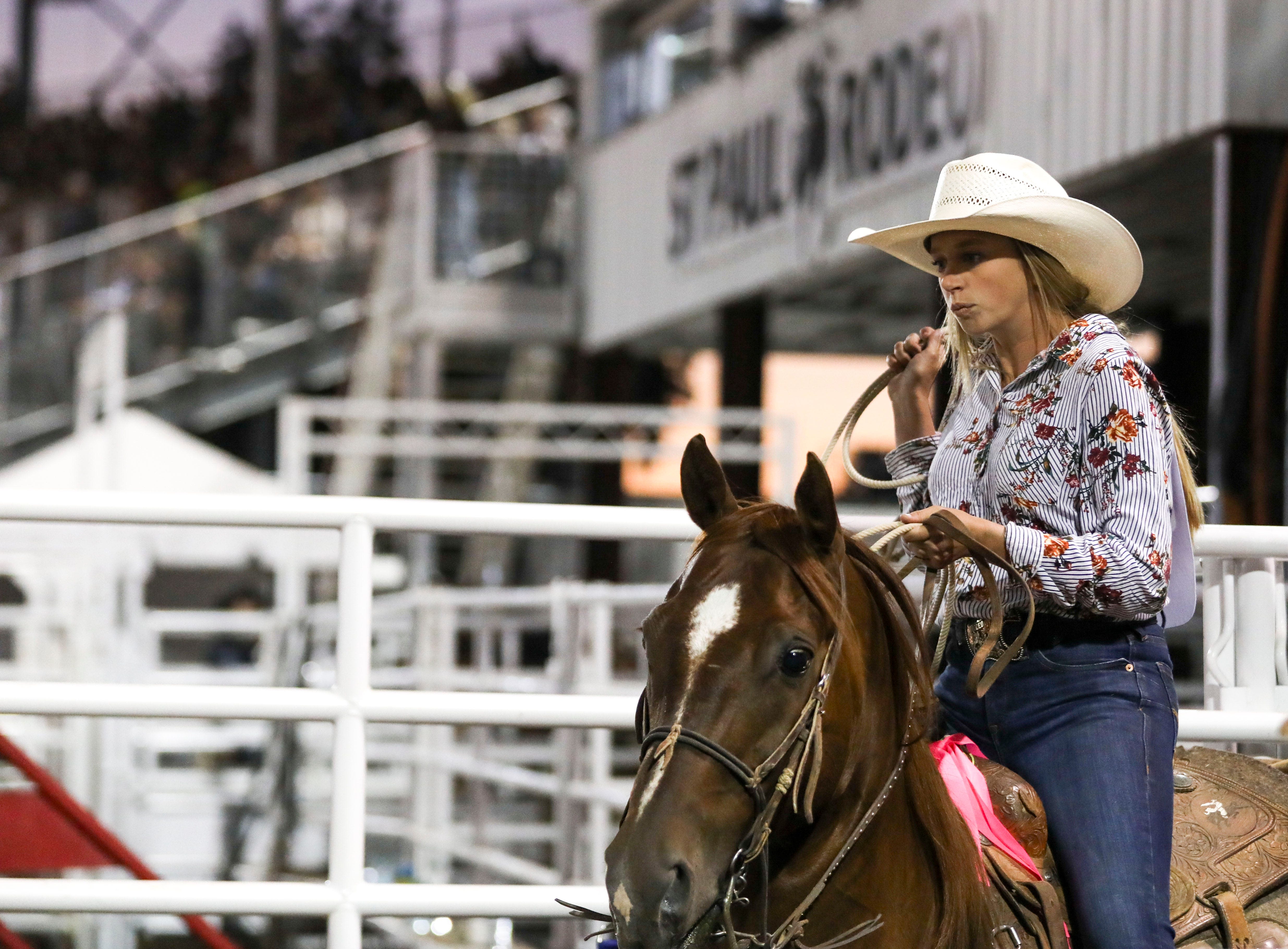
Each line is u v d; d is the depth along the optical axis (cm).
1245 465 1039
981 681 333
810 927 311
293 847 1281
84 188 3522
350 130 3491
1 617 1276
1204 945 360
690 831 272
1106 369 332
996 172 357
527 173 2264
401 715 422
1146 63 1098
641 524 430
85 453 1694
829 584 298
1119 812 336
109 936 1145
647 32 2141
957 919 318
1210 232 1388
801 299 1827
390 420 2303
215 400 2456
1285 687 469
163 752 1688
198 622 1378
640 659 1244
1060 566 322
